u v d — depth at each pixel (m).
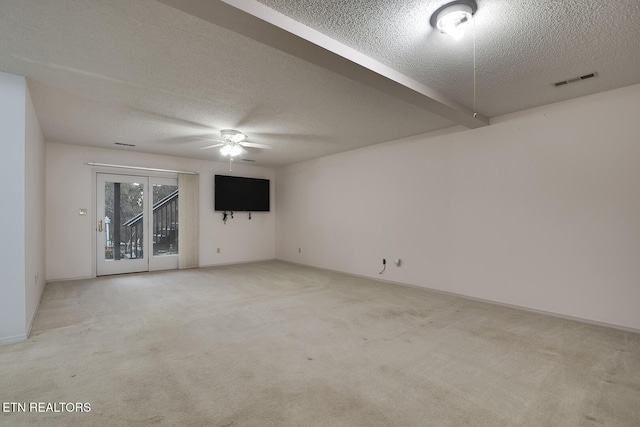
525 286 3.73
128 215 5.99
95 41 2.23
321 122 4.18
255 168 7.64
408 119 4.07
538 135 3.62
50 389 1.98
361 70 2.48
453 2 1.84
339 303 3.97
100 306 3.80
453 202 4.41
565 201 3.44
